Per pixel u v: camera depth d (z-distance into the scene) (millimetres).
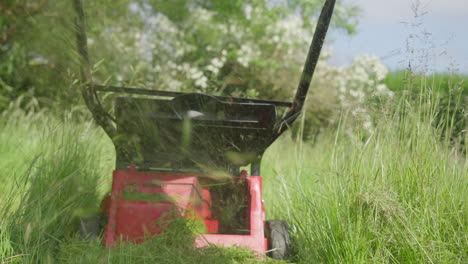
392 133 4418
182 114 4117
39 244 3701
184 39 6910
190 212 3877
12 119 7461
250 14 10031
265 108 4102
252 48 10039
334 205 4164
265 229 4207
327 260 4035
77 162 4895
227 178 4328
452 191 4223
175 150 4277
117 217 3805
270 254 4020
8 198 4035
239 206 4371
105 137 6281
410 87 4332
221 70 9352
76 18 4098
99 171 5551
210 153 4305
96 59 4801
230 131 4184
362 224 3896
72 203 4422
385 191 3994
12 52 6434
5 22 5676
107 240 3717
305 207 4543
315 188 4844
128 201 3871
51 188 4250
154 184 4016
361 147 4465
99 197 5207
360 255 3797
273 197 5531
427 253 3660
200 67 8914
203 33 7664
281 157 6980
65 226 4180
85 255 3613
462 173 4340
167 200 3889
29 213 3896
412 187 4164
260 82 9836
